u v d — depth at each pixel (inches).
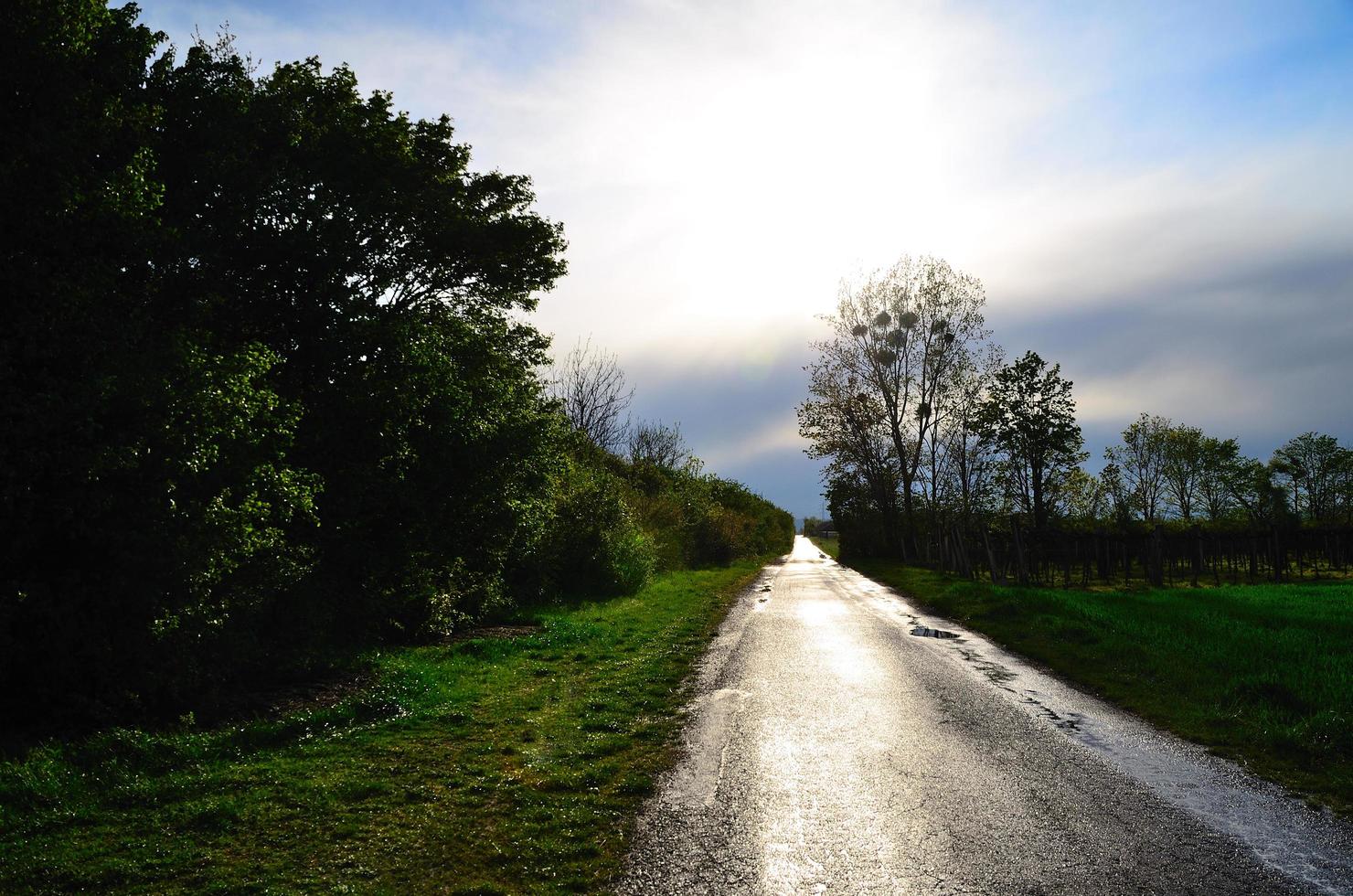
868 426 1951.3
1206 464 2033.7
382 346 571.2
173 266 415.8
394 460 564.7
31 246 308.0
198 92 491.8
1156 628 538.6
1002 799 237.3
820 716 346.0
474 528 639.1
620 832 215.8
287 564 428.8
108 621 313.4
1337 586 997.8
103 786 238.7
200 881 183.0
